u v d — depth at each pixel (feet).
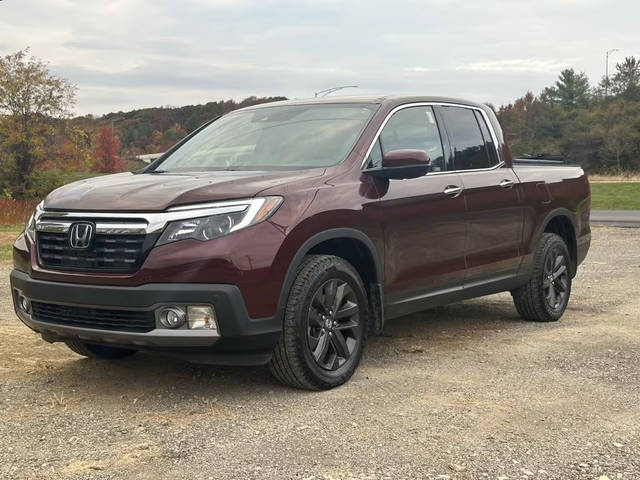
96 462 11.24
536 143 345.31
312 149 16.76
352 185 15.76
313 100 19.10
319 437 12.23
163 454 11.53
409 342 19.47
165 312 13.29
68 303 14.01
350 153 16.33
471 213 18.80
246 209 13.82
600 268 34.09
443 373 16.25
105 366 17.11
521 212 20.80
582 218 23.84
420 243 17.22
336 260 15.16
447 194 18.06
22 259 15.16
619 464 11.05
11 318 23.04
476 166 19.81
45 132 163.43
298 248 14.25
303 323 14.33
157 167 18.22
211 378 15.97
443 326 21.65
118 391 15.10
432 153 18.48
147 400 14.44
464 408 13.74
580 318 22.74
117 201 13.96
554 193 22.31
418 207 17.13
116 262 13.66
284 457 11.36
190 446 11.87
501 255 20.06
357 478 10.54
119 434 12.48
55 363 17.42
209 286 13.21
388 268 16.39
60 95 162.30
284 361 14.39
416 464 11.05
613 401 14.16
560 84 410.93
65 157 166.81
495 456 11.37
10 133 158.71
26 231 15.52
